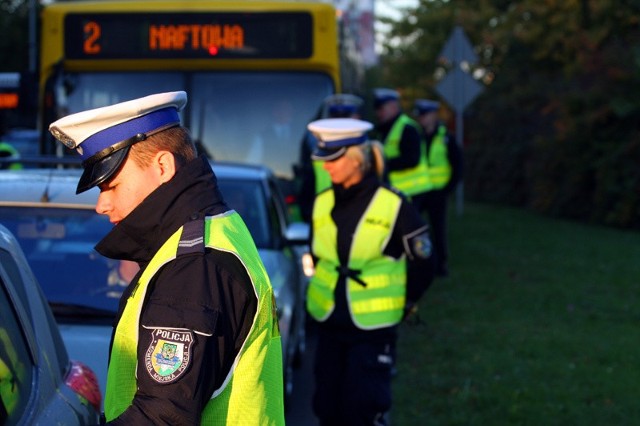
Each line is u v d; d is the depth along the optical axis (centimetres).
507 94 2641
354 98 978
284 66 974
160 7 976
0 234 319
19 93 980
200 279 243
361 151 518
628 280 1192
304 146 970
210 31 973
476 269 1298
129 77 983
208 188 260
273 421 256
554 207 2155
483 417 650
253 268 252
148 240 257
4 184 544
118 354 250
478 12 3266
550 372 760
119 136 253
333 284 522
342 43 1048
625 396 698
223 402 246
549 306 1030
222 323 242
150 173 256
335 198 528
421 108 1252
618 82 1919
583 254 1441
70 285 498
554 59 2481
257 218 714
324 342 529
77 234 518
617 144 1906
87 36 977
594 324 943
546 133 2277
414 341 876
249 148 974
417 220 518
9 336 281
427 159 1234
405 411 662
